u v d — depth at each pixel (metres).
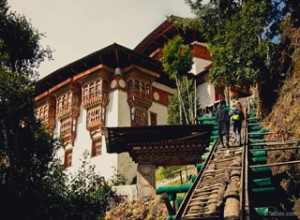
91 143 36.88
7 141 15.86
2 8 17.88
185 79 39.00
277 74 20.81
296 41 19.86
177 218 8.69
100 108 37.12
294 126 15.67
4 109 15.67
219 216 8.62
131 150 20.81
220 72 23.47
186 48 33.34
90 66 39.25
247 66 21.88
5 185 14.92
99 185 19.56
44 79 41.12
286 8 22.23
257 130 18.64
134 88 37.66
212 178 11.42
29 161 16.52
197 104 38.72
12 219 14.89
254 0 23.33
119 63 38.66
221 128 15.06
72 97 39.44
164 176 31.00
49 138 17.78
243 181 9.67
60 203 16.23
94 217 17.48
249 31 22.11
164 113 41.41
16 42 17.75
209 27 27.73
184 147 20.42
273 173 14.59
